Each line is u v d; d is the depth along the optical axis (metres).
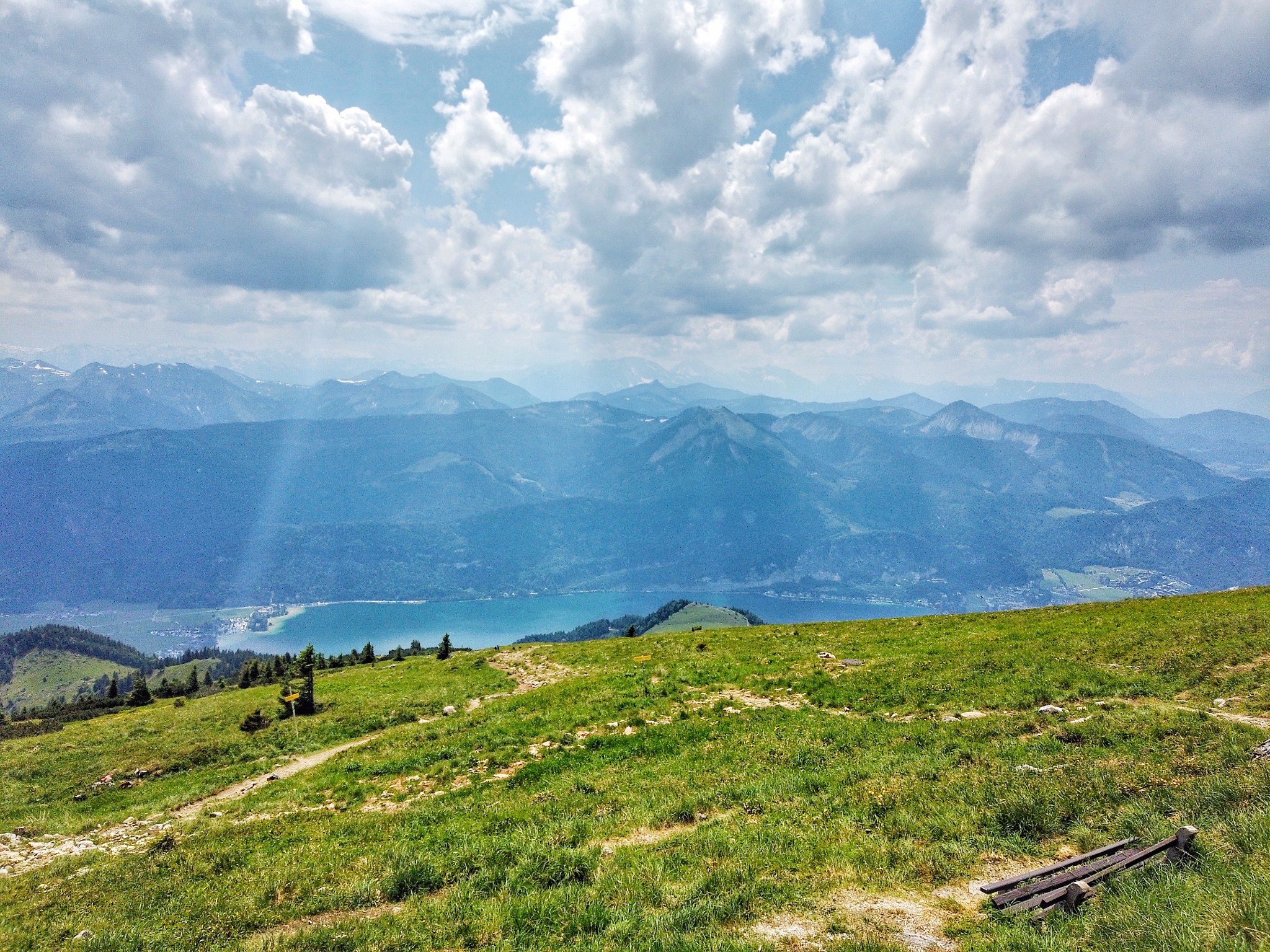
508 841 17.42
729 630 62.53
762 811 18.39
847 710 28.45
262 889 16.56
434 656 82.69
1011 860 13.78
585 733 29.11
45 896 18.30
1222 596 47.09
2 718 84.12
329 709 47.62
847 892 12.91
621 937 11.96
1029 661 31.25
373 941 12.88
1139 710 22.34
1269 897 10.10
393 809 23.33
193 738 42.09
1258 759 16.44
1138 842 13.43
